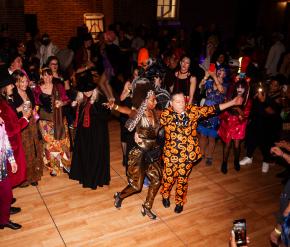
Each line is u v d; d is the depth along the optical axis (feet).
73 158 15.48
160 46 32.65
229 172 17.61
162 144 13.91
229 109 16.37
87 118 14.40
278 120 16.65
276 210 14.32
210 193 15.55
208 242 12.26
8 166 12.16
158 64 15.37
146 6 38.58
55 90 15.28
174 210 14.02
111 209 14.08
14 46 25.21
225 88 17.15
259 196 15.40
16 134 12.53
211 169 17.85
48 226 12.96
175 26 42.01
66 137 16.21
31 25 35.99
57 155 16.26
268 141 16.89
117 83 25.67
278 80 16.43
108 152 15.12
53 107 15.35
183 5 41.83
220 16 44.68
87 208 14.12
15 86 13.76
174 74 16.74
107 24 39.22
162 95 13.96
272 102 16.48
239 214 14.01
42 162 16.06
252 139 17.94
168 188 13.64
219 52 23.62
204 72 19.89
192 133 12.46
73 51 24.53
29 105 12.69
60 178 16.49
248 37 37.86
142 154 12.63
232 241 6.97
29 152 15.02
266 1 45.98
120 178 16.66
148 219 13.47
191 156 12.56
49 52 27.35
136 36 33.14
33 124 14.90
